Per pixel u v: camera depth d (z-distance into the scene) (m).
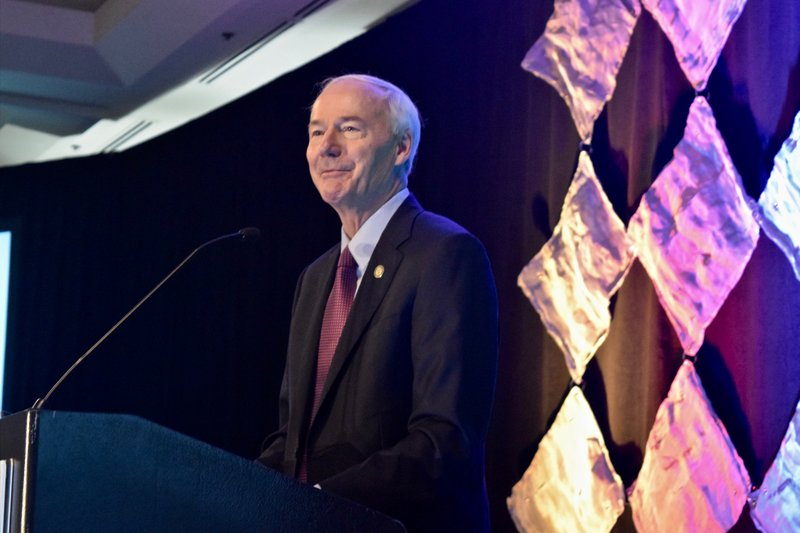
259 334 5.26
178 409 5.85
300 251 5.02
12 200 7.27
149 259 6.30
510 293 3.67
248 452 5.26
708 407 2.94
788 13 2.88
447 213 3.98
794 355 2.75
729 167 2.97
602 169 3.42
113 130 6.36
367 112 2.07
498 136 3.83
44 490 1.20
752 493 2.80
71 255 6.90
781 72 2.87
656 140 3.20
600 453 3.29
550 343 3.50
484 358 1.87
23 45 5.20
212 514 1.31
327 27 4.65
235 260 5.51
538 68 3.70
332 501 1.39
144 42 5.01
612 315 3.33
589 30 3.54
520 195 3.70
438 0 4.21
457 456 1.74
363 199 2.08
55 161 7.11
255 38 4.79
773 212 2.83
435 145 4.09
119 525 1.25
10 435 1.23
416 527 1.73
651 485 3.08
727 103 3.01
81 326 6.70
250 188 5.44
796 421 2.72
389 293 1.93
